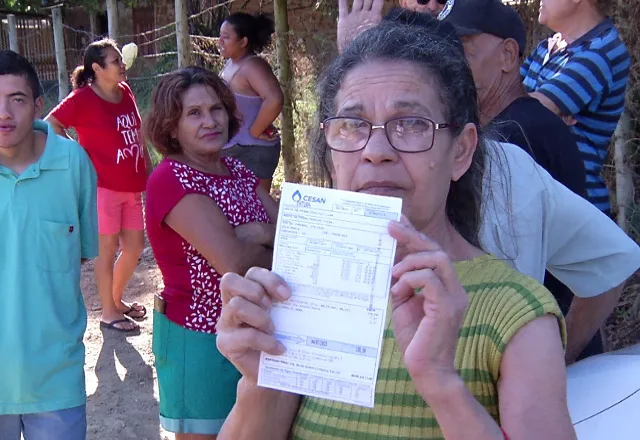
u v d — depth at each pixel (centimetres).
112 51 464
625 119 431
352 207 115
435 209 134
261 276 117
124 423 391
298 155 618
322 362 116
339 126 135
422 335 112
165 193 265
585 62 274
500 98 242
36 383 267
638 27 422
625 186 441
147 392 425
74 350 279
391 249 113
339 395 115
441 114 133
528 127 218
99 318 525
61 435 274
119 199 484
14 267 264
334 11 705
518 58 242
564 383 119
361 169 132
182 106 276
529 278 132
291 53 631
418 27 143
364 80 133
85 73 468
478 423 110
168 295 274
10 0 1570
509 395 120
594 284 209
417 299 118
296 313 116
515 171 192
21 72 264
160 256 275
